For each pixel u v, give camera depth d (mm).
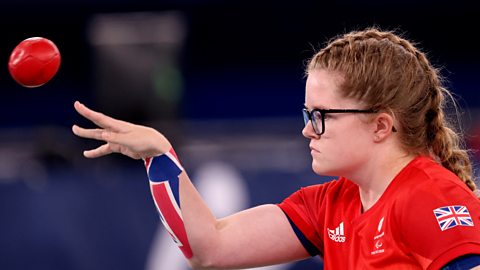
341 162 6766
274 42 23625
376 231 6598
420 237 6195
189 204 7105
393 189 6645
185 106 23625
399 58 6688
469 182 7090
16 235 14617
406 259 6375
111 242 14688
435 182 6414
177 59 17953
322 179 14938
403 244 6391
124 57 17641
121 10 22016
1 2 21859
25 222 14672
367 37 6840
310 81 6824
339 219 7090
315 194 7562
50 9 22062
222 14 22859
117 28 17828
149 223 14742
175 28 18062
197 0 22250
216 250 7301
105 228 14719
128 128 6848
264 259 7480
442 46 23812
